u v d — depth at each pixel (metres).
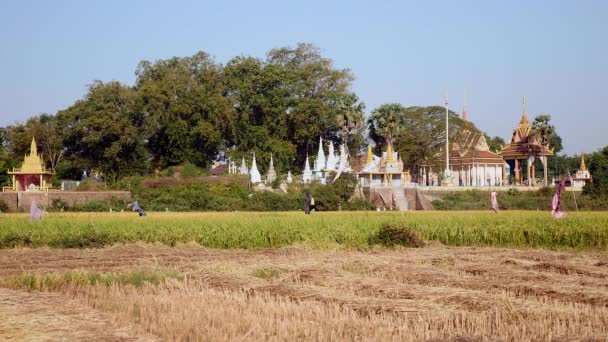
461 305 16.92
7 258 31.00
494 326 14.79
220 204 80.88
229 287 20.19
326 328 14.51
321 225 40.62
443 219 43.09
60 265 28.02
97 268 26.72
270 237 38.88
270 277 22.52
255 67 135.12
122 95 110.31
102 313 16.41
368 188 95.62
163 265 27.84
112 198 81.06
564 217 41.62
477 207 90.62
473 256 29.41
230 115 122.06
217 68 133.12
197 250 36.06
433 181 122.88
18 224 40.69
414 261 27.09
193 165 109.62
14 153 118.12
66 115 107.56
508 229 38.62
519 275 22.53
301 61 148.00
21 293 19.64
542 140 115.31
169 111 117.94
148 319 15.35
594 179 93.06
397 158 115.88
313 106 132.50
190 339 13.73
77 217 48.41
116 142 106.81
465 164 119.75
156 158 123.38
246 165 123.94
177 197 82.75
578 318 15.27
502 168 120.88
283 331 14.17
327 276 21.73
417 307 16.61
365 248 35.41
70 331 14.53
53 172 102.75
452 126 125.12
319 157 124.50
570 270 24.58
